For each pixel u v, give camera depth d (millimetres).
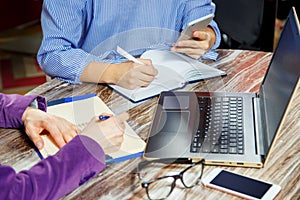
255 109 1382
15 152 1267
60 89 1554
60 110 1417
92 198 1107
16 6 3266
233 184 1129
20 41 3861
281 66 1278
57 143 1269
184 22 1878
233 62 1688
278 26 2680
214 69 1617
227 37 2254
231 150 1218
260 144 1234
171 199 1099
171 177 1152
